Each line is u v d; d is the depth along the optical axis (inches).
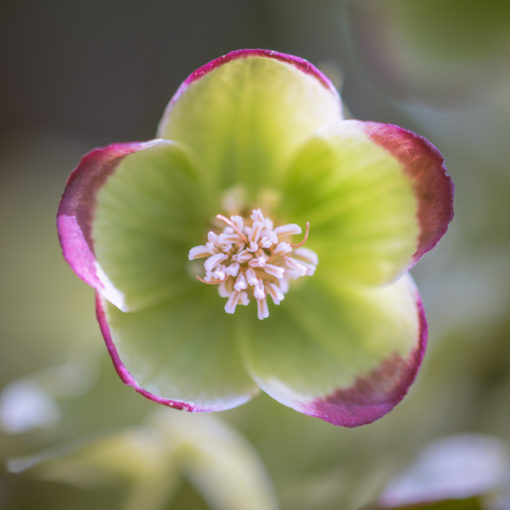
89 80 13.5
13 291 10.9
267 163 8.4
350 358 8.3
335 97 8.1
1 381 10.7
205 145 8.3
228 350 8.4
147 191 8.3
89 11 13.4
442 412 10.0
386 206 8.3
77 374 9.6
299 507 9.6
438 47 9.9
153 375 8.2
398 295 8.3
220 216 8.3
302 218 8.5
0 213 11.4
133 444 9.0
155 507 9.2
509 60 9.9
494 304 10.2
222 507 9.1
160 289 8.3
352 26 10.0
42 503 9.4
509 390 10.1
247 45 13.3
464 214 10.8
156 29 13.6
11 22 13.2
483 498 9.0
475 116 10.8
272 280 8.4
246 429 9.6
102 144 13.3
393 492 9.1
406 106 11.0
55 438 9.5
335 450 9.7
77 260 8.0
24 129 13.1
